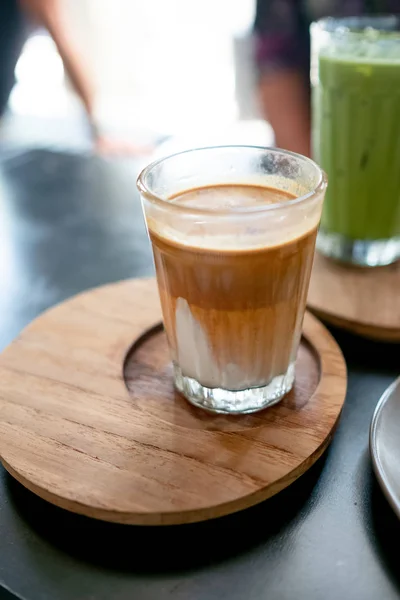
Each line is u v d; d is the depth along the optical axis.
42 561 0.23
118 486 0.24
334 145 0.38
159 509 0.24
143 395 0.29
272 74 0.75
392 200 0.38
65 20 0.91
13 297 0.39
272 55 0.75
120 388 0.29
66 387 0.29
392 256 0.40
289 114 0.77
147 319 0.34
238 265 0.25
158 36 1.36
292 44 0.73
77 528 0.24
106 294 0.36
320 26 0.39
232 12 1.29
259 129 0.99
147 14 1.30
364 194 0.38
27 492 0.26
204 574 0.23
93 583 0.23
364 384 0.31
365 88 0.35
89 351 0.32
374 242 0.39
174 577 0.23
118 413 0.28
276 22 0.73
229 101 1.21
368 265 0.39
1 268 0.42
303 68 0.74
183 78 1.32
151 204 0.26
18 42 0.95
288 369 0.29
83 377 0.30
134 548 0.24
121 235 0.45
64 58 0.94
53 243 0.45
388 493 0.23
